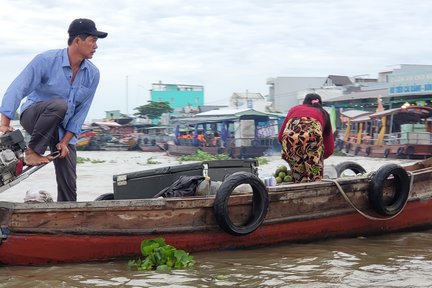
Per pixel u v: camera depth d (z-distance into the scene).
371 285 4.50
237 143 34.56
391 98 34.06
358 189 6.46
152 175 6.11
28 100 5.31
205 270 4.97
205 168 6.12
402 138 28.62
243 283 4.57
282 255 5.58
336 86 49.78
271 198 5.84
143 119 63.25
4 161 4.71
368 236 6.63
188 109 63.25
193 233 5.47
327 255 5.57
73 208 4.88
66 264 5.02
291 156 6.60
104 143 48.94
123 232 5.11
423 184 6.97
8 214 4.68
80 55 5.17
